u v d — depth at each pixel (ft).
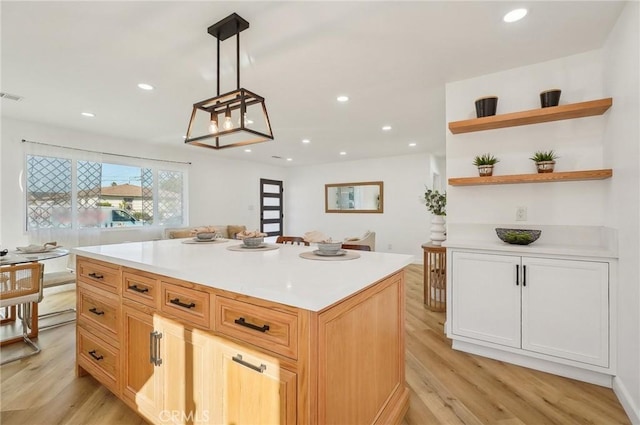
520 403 6.08
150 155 18.15
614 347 6.34
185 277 4.55
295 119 13.12
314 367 3.45
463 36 6.77
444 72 8.49
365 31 6.59
